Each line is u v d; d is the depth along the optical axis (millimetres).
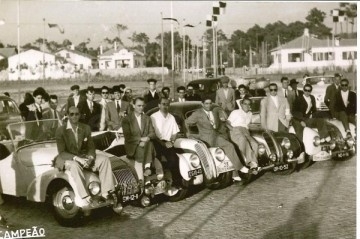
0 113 10500
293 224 6289
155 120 7789
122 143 7785
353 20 26531
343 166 9836
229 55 35250
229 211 6977
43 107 10141
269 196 7750
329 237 5742
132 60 44562
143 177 6949
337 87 10711
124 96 12062
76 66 40750
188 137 8055
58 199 6441
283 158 8781
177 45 39156
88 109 10047
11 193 7109
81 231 6227
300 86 21016
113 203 6465
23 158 6938
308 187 8242
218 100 11852
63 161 6332
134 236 5992
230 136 8414
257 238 5781
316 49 32656
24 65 39625
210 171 7684
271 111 9508
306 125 9828
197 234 6004
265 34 36688
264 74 27484
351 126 10273
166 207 7312
